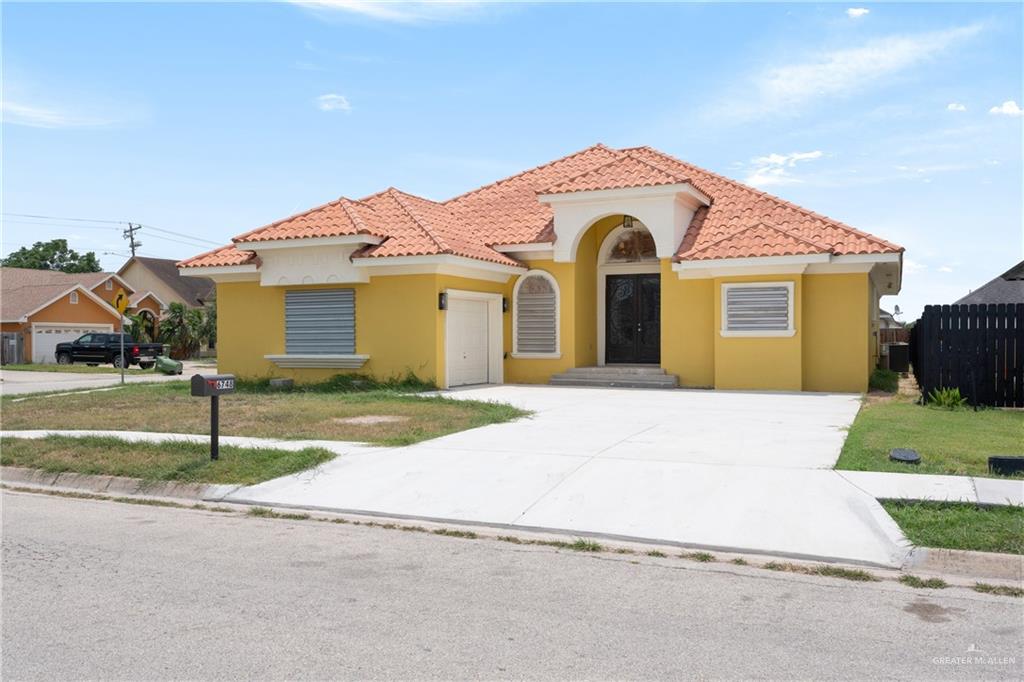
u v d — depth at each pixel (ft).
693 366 66.49
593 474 30.50
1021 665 15.01
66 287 151.12
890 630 16.80
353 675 14.46
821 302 62.28
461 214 79.20
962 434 37.91
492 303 72.23
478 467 32.17
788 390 61.62
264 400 55.83
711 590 19.44
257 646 15.80
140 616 17.51
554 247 70.49
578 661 15.12
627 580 20.22
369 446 36.65
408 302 64.59
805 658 15.31
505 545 23.59
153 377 102.83
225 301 72.84
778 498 26.71
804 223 65.51
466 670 14.69
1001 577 20.53
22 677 14.40
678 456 33.37
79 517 27.50
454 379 66.69
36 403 57.47
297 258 67.31
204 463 33.37
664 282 67.41
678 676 14.47
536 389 65.00
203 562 21.80
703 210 71.51
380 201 73.72
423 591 19.27
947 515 24.08
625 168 70.03
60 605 18.22
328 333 67.67
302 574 20.68
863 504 25.31
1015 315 49.29
